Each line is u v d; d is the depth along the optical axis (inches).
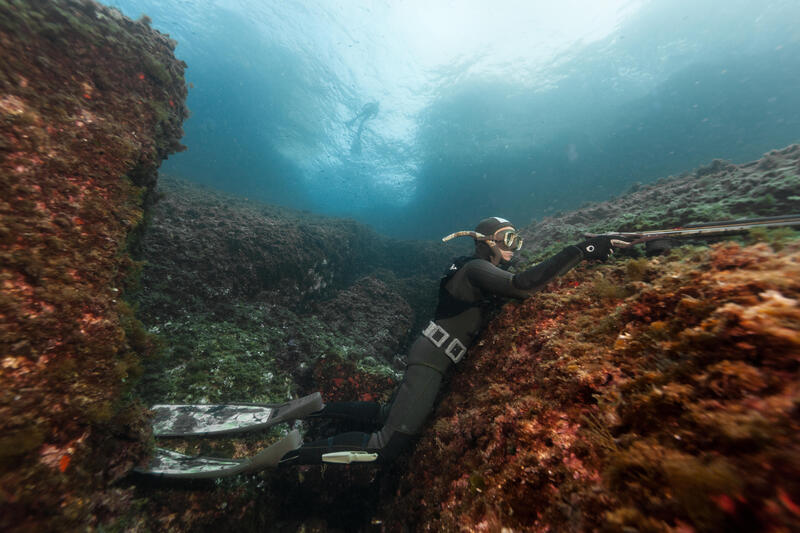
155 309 136.1
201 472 73.0
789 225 56.0
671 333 36.1
